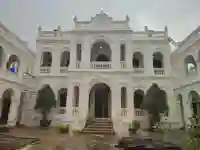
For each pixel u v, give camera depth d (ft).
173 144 35.50
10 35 60.44
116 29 63.21
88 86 58.29
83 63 60.29
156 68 67.41
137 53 71.87
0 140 38.24
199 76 54.54
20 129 56.49
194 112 58.49
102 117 63.87
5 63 58.23
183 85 60.64
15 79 63.62
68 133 50.01
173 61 71.00
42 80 66.64
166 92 64.59
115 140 41.65
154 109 57.47
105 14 66.44
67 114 56.08
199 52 55.62
